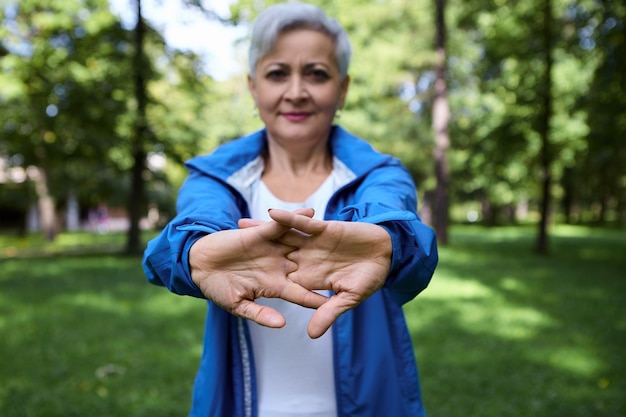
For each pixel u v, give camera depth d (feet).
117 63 46.26
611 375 14.92
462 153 81.41
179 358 16.38
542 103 48.93
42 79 45.52
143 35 45.68
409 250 3.83
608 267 38.50
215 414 4.83
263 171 5.31
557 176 85.05
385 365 4.89
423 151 65.82
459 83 75.05
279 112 5.06
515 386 14.06
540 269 37.22
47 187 63.77
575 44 44.80
